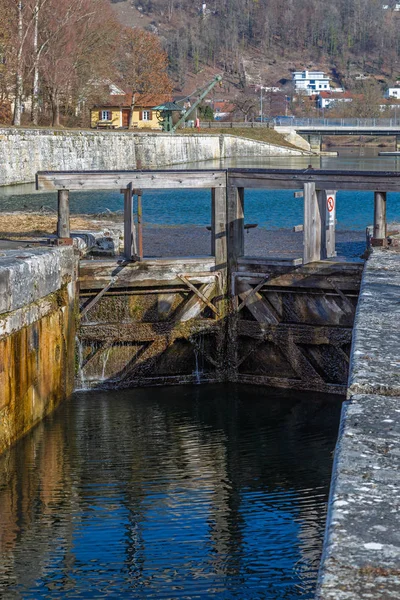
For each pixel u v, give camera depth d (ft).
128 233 63.41
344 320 61.57
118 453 47.88
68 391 60.34
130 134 277.64
